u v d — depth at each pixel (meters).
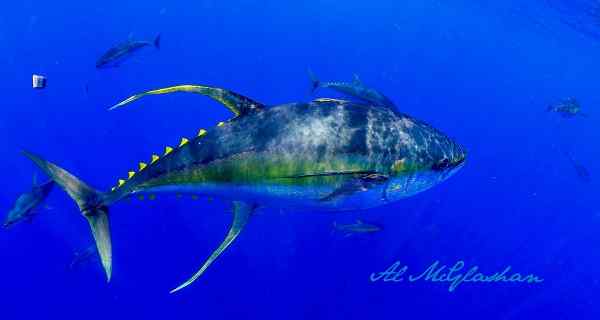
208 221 9.28
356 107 2.71
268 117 2.61
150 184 2.83
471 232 10.82
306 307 7.95
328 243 9.15
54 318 7.92
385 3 44.62
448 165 2.92
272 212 9.19
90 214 3.03
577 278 10.58
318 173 2.53
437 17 42.41
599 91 50.91
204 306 8.04
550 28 22.66
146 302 8.05
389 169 2.62
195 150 2.70
